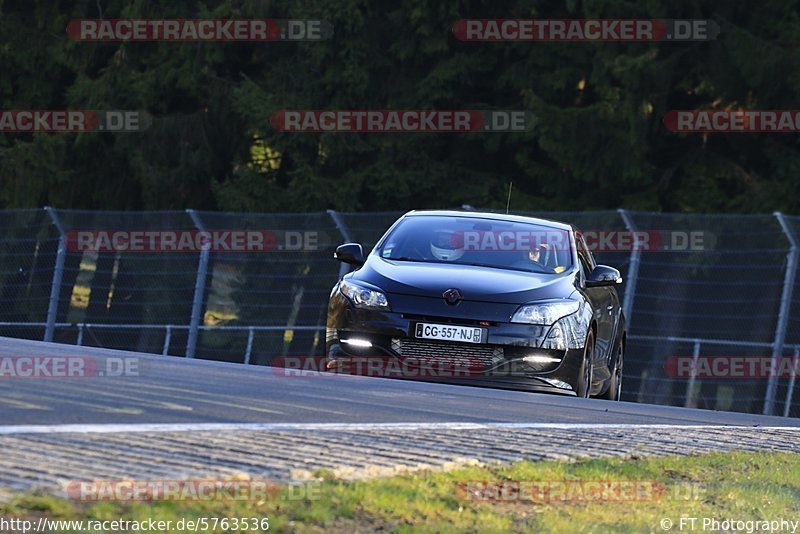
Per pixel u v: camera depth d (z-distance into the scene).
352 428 20.98
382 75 108.88
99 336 92.69
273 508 14.87
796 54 98.62
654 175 104.62
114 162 113.88
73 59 114.06
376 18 108.75
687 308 86.12
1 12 114.56
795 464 22.73
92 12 120.19
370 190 108.19
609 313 40.16
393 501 15.91
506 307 34.19
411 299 34.31
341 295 35.06
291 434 19.72
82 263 92.62
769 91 100.31
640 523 16.91
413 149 108.00
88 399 21.80
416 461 18.52
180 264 91.12
